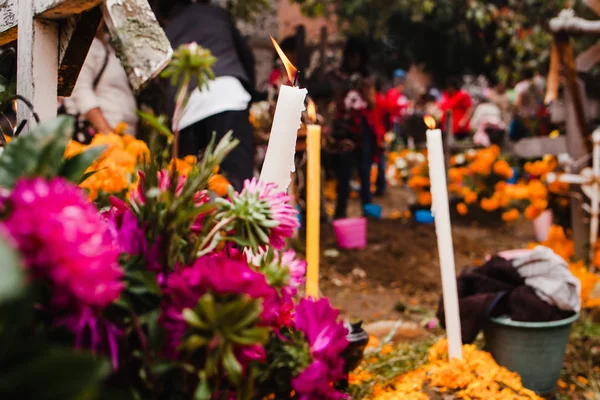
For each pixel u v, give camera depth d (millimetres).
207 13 2949
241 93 2816
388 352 1973
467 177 6043
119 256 692
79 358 476
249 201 784
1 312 488
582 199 3787
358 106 5465
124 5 876
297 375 780
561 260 2113
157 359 656
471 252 4930
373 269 4008
